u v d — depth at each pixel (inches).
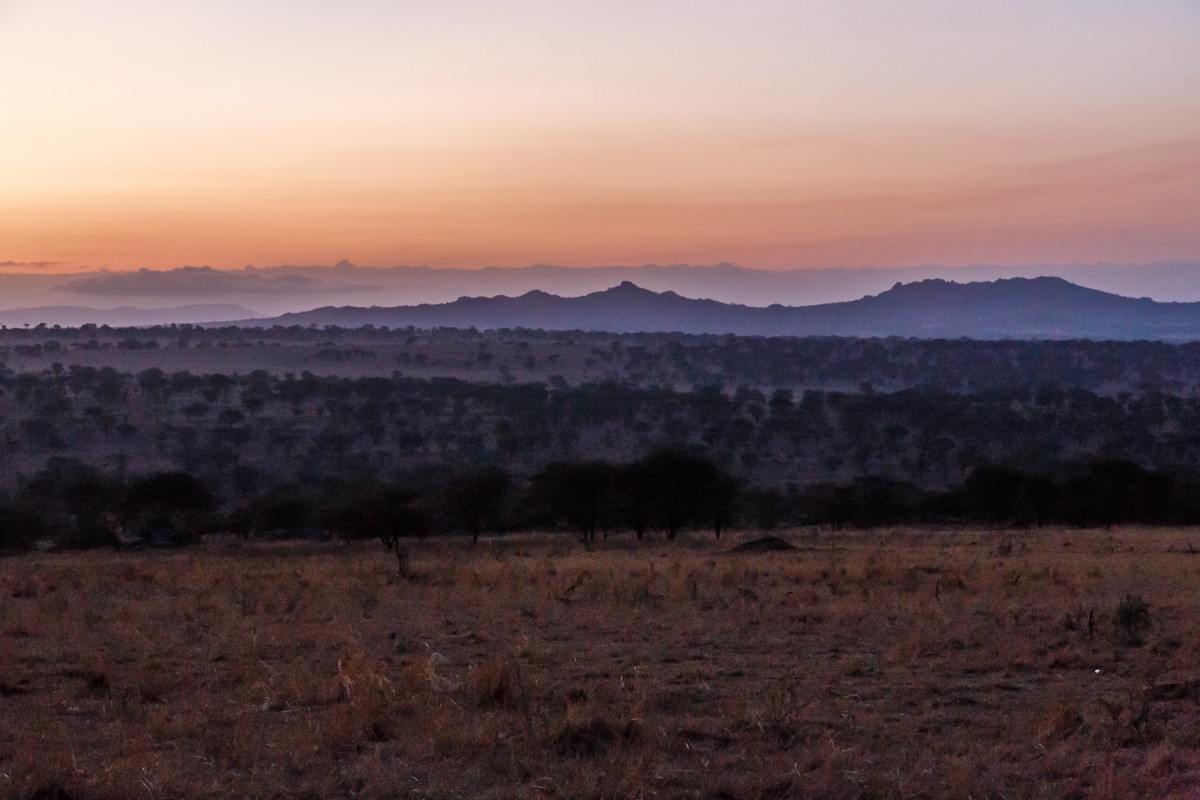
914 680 451.5
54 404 4822.8
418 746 347.3
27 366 7524.6
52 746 355.6
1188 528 2015.3
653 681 447.8
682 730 366.9
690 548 1565.0
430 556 1461.6
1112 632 550.0
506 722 372.5
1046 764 328.5
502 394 5477.4
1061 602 671.8
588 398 5285.4
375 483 2970.0
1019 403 6063.0
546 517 2498.8
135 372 7396.7
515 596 732.0
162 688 442.0
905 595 713.0
